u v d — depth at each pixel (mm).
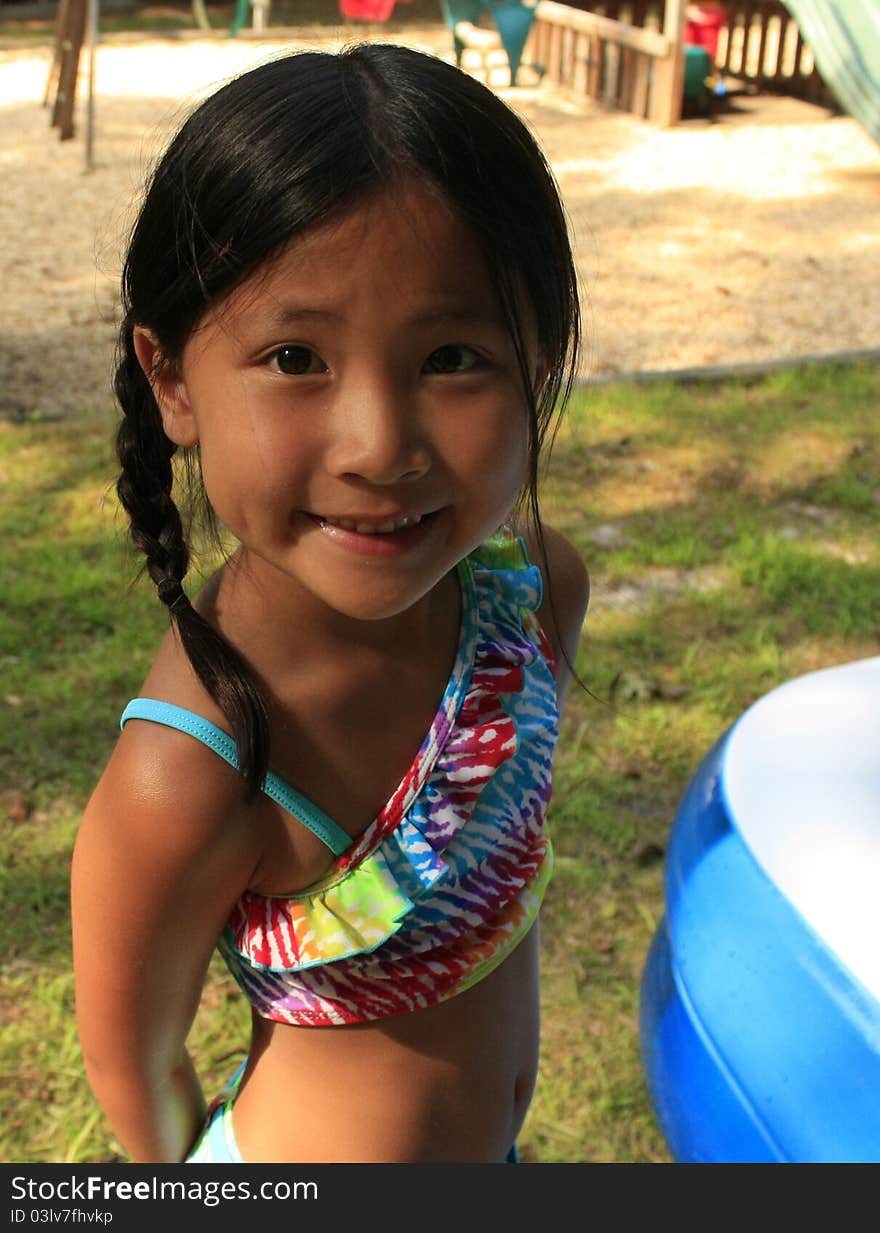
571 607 1585
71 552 4312
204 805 1148
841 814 1777
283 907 1255
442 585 1288
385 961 1273
